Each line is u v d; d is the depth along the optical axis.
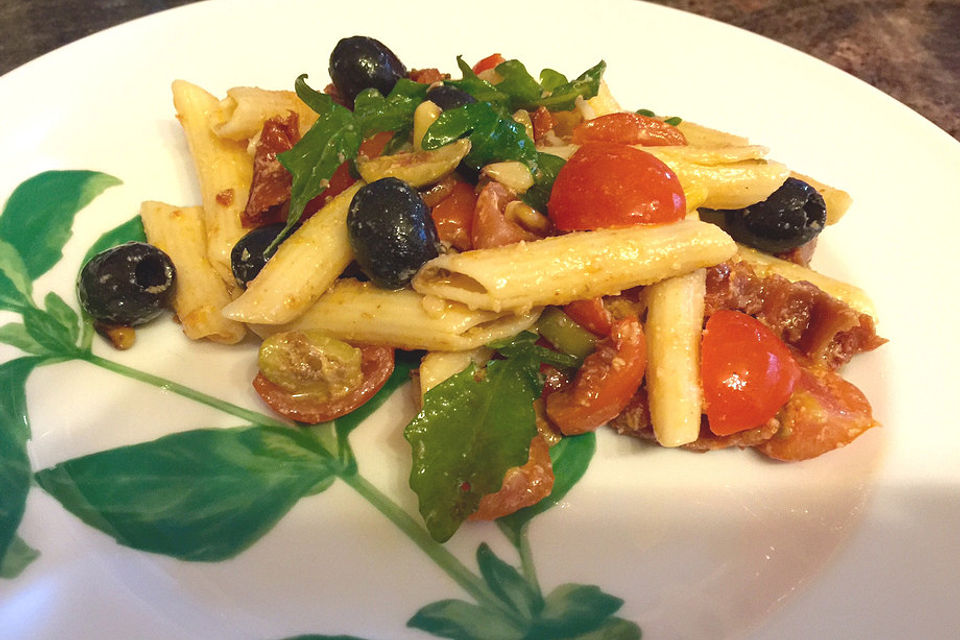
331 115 0.15
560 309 0.15
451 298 0.14
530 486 0.13
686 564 0.13
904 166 0.19
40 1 0.25
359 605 0.12
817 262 0.18
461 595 0.12
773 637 0.12
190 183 0.18
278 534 0.13
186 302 0.15
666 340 0.14
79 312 0.15
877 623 0.12
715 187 0.15
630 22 0.22
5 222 0.16
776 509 0.14
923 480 0.14
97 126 0.18
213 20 0.20
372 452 0.14
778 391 0.14
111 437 0.14
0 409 0.13
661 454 0.15
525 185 0.15
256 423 0.14
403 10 0.21
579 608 0.12
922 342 0.16
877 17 0.27
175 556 0.12
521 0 0.22
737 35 0.22
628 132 0.16
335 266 0.14
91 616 0.11
